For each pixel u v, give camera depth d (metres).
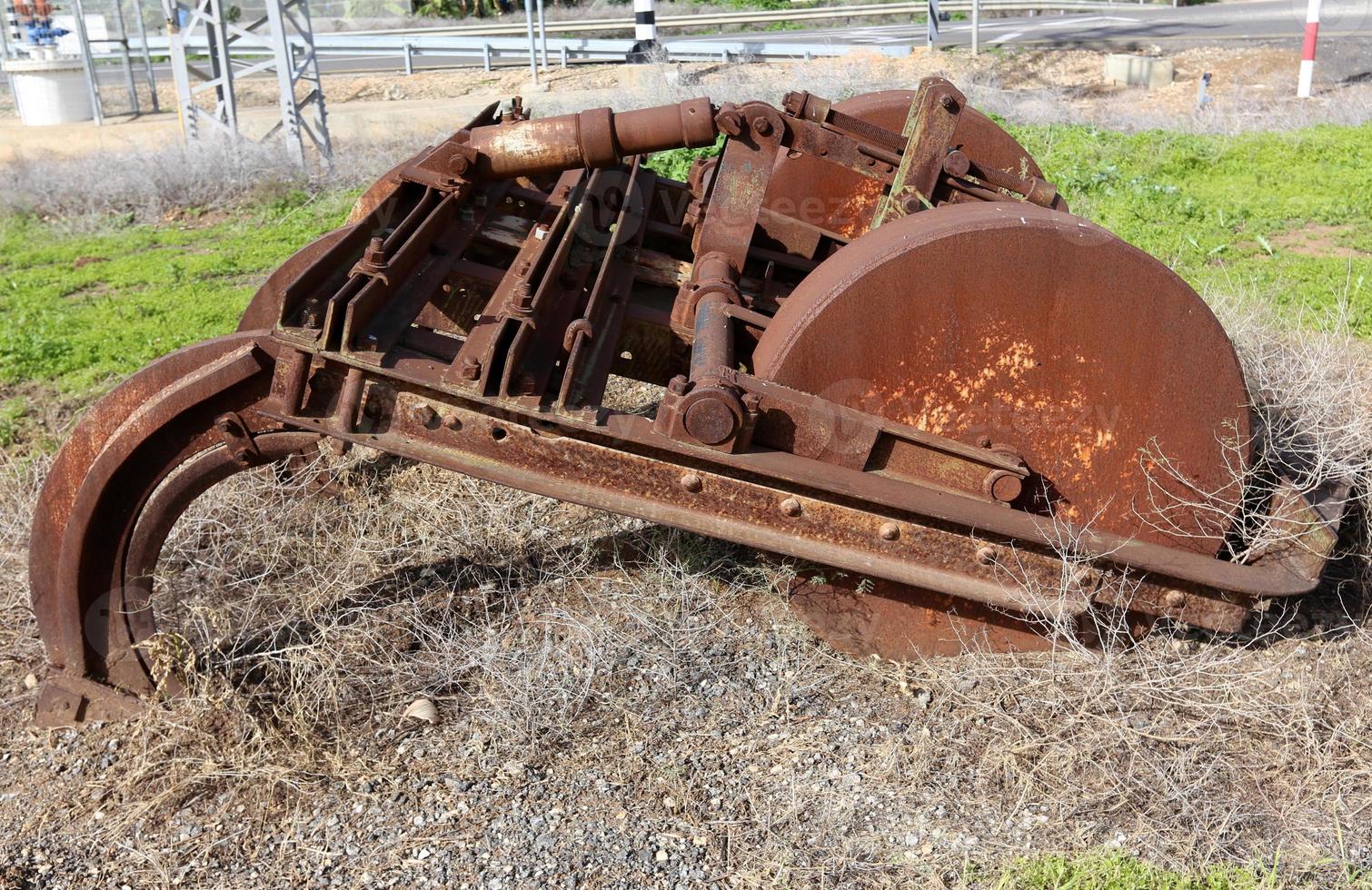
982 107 14.01
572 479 3.12
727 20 24.50
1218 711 3.21
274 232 10.08
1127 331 3.15
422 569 4.25
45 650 3.67
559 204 4.60
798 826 2.98
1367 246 7.88
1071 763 3.08
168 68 25.31
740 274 4.00
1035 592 3.21
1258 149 11.14
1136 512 3.35
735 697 3.50
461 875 2.84
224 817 3.12
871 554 3.17
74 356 6.71
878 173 3.89
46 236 10.29
